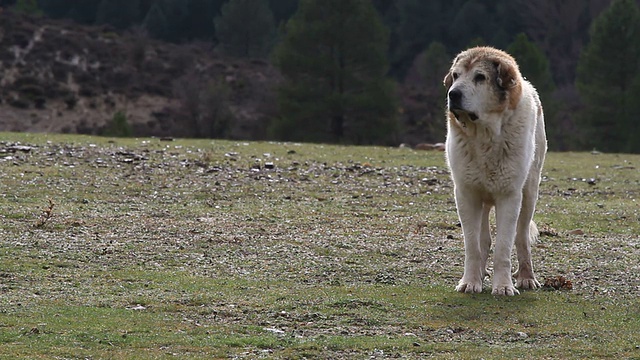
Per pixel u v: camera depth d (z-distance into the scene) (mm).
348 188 20297
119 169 21047
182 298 10305
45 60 68562
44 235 13781
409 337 8984
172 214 16406
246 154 24828
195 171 21312
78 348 8352
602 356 8516
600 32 51750
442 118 57000
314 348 8547
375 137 50531
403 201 18969
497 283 10836
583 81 54219
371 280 11641
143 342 8594
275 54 52750
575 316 9922
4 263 11797
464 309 10094
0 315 9375
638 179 23562
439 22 79125
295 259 12812
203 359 8156
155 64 71625
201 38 88062
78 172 20297
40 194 17750
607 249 14312
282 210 17328
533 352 8578
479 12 77062
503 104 10445
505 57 10641
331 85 51062
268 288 10953
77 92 65062
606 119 51094
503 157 10570
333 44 50719
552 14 77500
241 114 63500
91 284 10961
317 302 10242
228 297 10414
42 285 10812
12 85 64688
